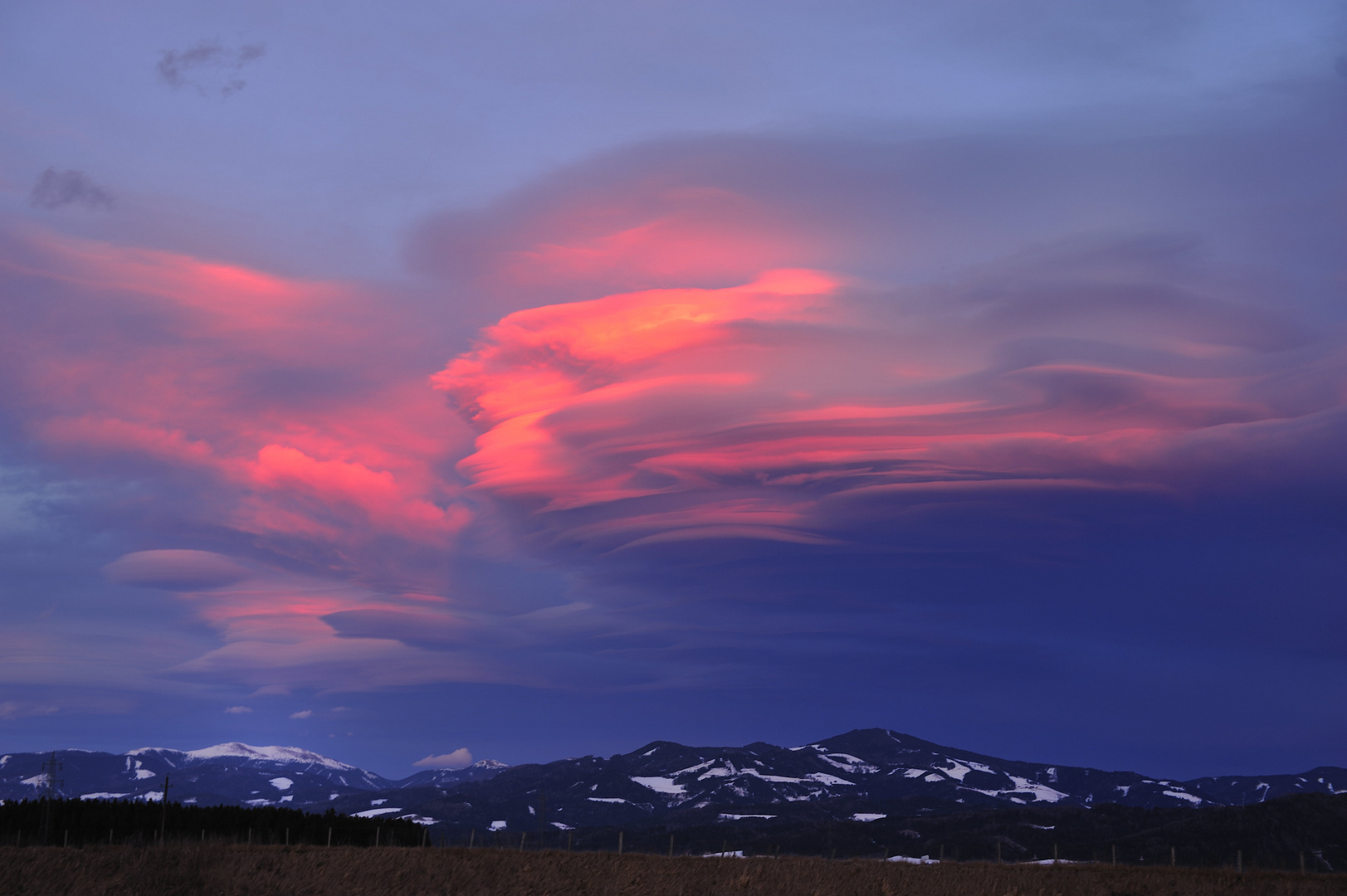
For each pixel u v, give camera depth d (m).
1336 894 44.94
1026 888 42.72
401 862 44.81
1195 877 50.09
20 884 34.81
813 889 38.72
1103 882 46.44
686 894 37.19
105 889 34.41
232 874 38.12
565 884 39.25
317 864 43.19
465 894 36.84
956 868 54.75
